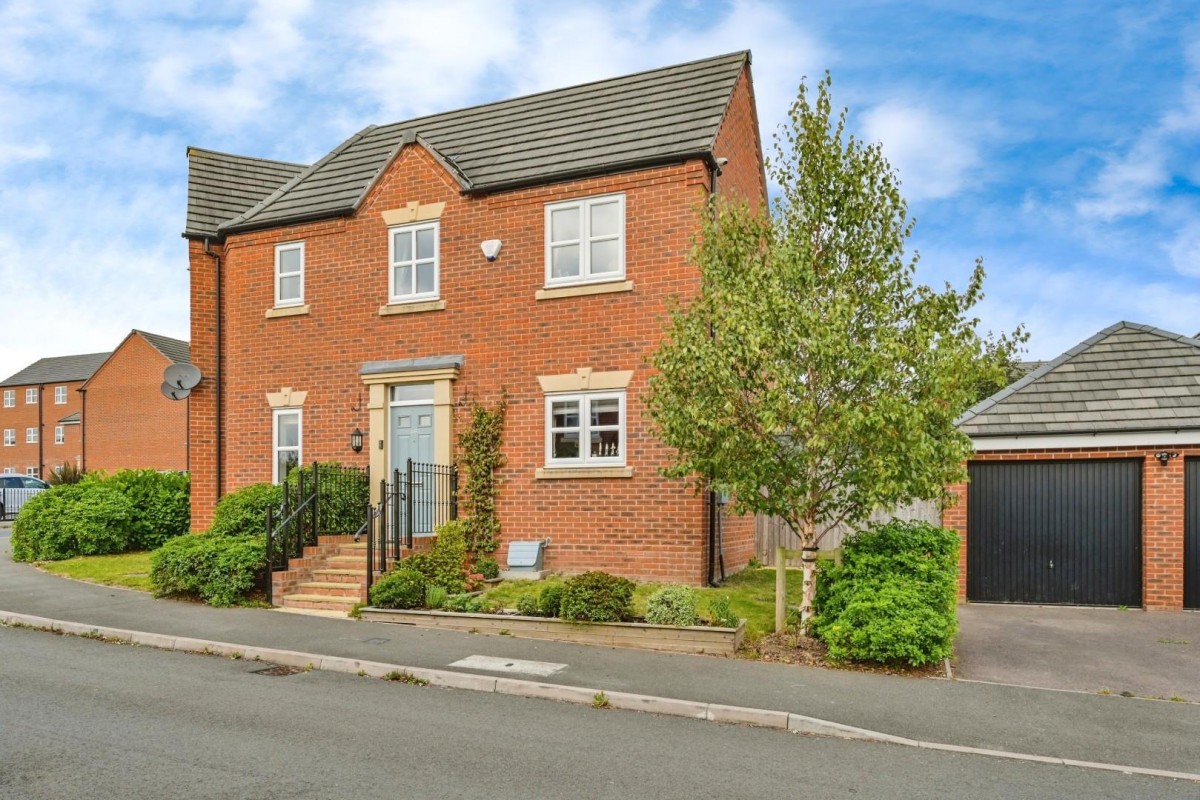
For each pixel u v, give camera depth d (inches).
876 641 333.4
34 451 2468.0
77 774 215.5
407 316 574.6
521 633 389.7
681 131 532.1
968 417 523.8
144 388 1844.2
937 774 233.3
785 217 394.6
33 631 402.0
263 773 219.3
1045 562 512.7
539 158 563.8
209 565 454.6
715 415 360.5
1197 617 468.4
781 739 262.4
